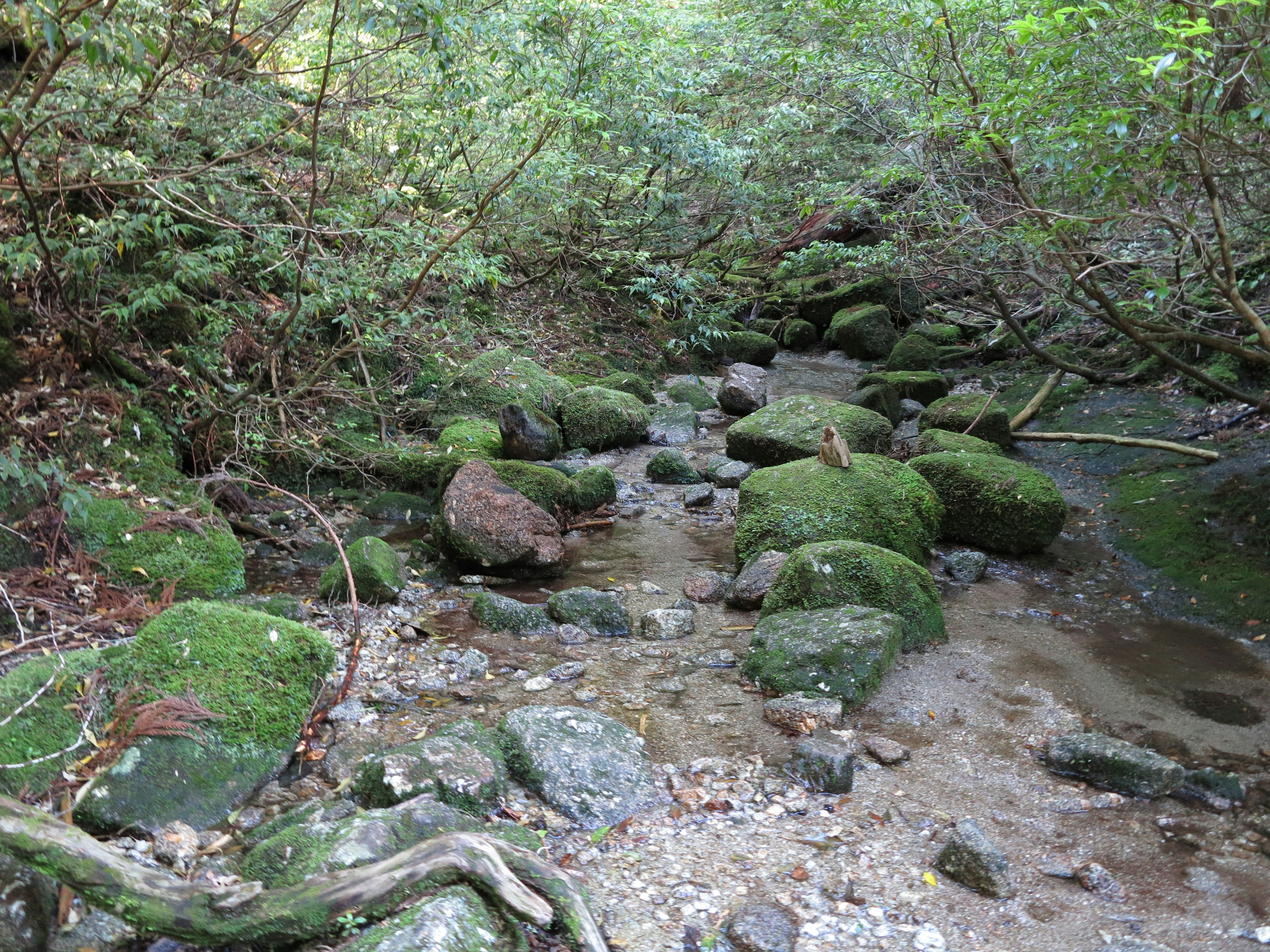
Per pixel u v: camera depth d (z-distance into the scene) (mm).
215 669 3365
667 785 3279
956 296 12812
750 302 14664
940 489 6219
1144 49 4242
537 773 3209
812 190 11234
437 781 3014
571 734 3393
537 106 6875
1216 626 4820
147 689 3252
